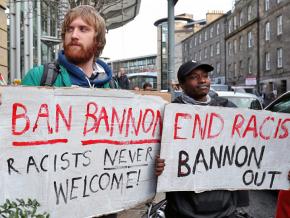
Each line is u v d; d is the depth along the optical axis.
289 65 38.47
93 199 2.49
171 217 2.97
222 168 2.96
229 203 2.99
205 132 2.89
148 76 37.97
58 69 2.57
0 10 9.89
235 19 54.44
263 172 3.11
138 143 2.68
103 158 2.53
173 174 2.80
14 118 2.21
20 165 2.23
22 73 14.14
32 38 14.14
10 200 2.19
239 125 3.00
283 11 39.41
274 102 7.11
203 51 69.25
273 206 5.88
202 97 3.05
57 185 2.35
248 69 49.81
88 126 2.45
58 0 13.41
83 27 2.58
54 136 2.33
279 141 3.14
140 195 2.71
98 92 2.48
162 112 2.77
